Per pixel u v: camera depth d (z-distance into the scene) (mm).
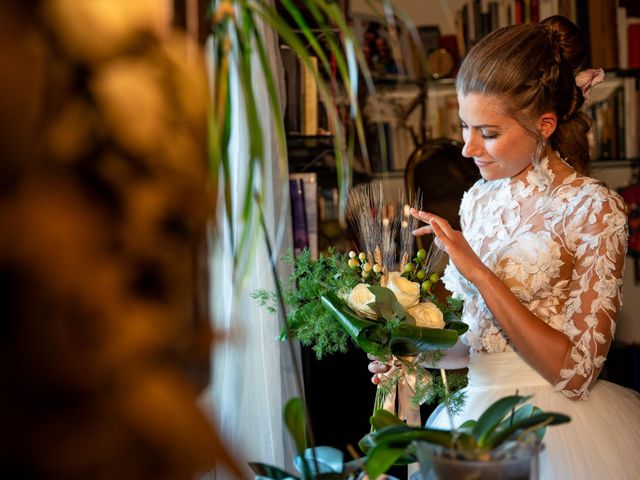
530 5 4414
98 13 690
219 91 921
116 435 618
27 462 596
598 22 4402
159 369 662
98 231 641
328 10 970
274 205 2867
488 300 1854
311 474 1173
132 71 706
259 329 2602
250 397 2602
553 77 1948
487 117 1947
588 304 1882
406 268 1872
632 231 4488
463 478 1019
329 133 4066
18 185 616
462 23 4445
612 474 1873
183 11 959
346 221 4113
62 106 677
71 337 604
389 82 4344
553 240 1967
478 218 2184
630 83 4418
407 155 4355
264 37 2957
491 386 2012
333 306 1741
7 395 587
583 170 2070
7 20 620
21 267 583
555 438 1899
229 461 655
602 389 2033
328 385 3799
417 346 1653
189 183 731
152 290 710
